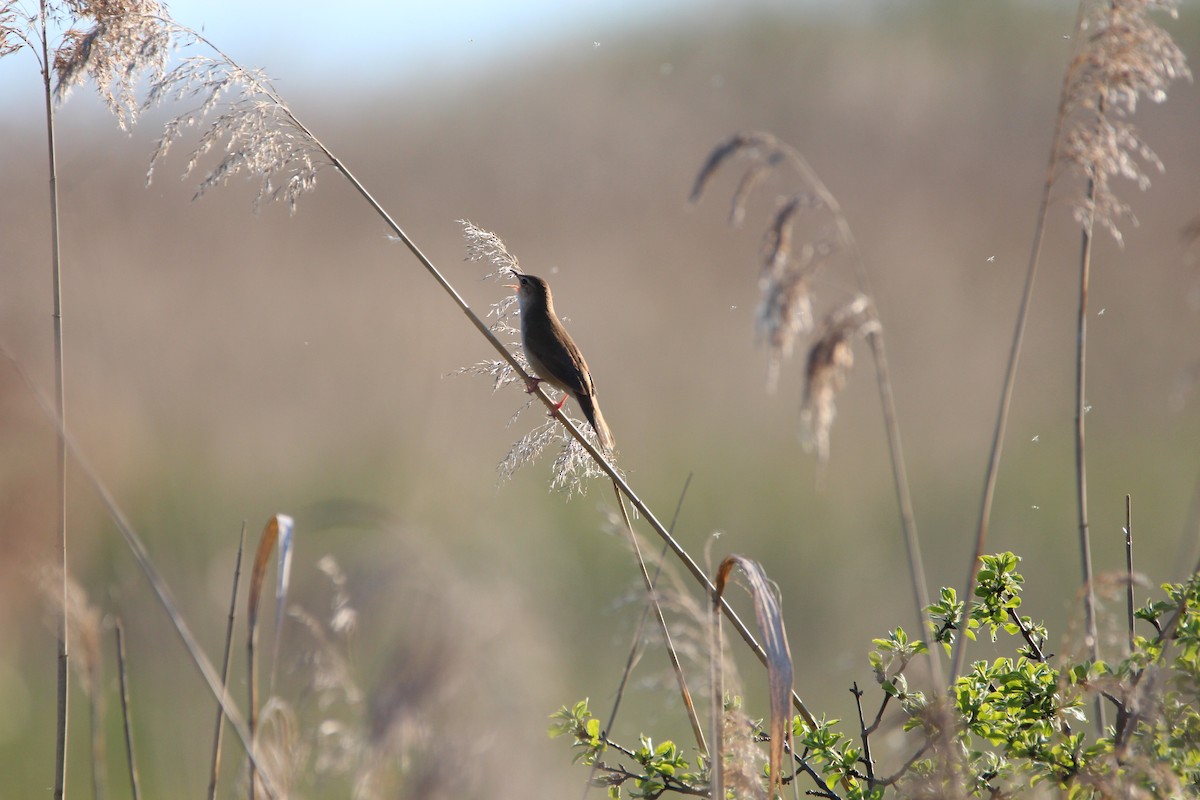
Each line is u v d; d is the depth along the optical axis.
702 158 34.19
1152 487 18.78
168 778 10.73
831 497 18.94
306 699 6.14
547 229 30.14
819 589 16.06
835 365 5.82
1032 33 40.34
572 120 36.03
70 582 7.34
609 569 15.78
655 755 7.00
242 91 8.38
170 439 18.22
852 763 6.81
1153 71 6.64
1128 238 29.25
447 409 20.78
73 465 15.07
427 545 5.56
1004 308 26.33
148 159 8.33
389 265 25.64
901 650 7.06
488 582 5.52
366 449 19.69
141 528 15.03
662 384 23.19
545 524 16.72
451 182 32.59
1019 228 29.53
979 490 19.14
